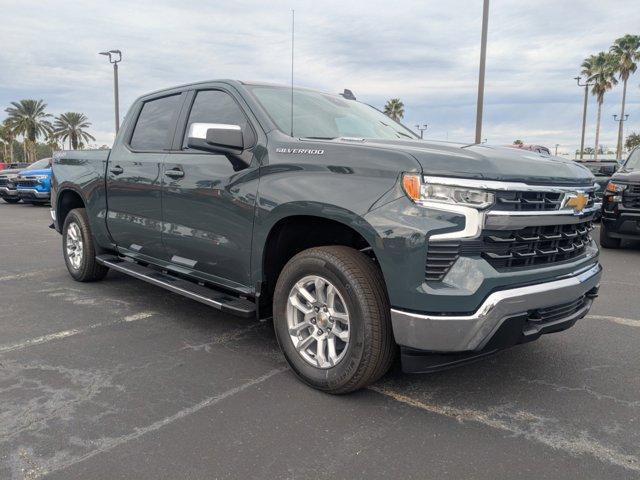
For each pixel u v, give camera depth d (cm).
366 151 304
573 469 251
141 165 462
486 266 278
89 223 571
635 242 989
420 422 293
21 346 398
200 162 399
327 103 431
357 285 298
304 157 328
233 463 252
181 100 448
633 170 903
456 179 276
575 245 336
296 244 365
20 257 773
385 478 242
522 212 288
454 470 249
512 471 249
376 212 288
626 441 276
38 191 1712
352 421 293
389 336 301
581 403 318
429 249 274
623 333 443
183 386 333
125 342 410
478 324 273
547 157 344
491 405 315
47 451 258
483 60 1559
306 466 250
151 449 262
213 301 381
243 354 389
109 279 621
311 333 332
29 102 7406
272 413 300
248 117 376
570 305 327
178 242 424
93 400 312
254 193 351
